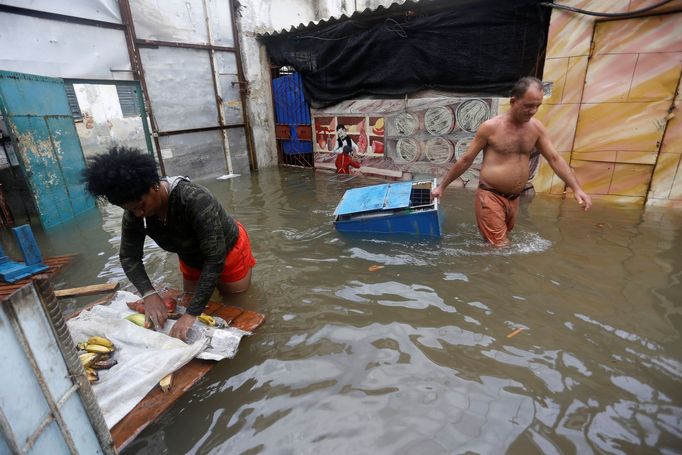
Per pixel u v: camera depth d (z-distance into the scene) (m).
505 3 5.51
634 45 4.91
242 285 3.12
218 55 8.38
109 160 1.93
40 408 1.15
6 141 5.72
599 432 1.83
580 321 2.68
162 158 7.79
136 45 6.99
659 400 2.01
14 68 5.54
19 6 5.49
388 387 2.13
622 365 2.26
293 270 3.61
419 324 2.70
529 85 3.34
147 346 2.25
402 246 4.04
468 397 2.05
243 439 1.85
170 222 2.41
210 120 8.52
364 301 3.02
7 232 5.42
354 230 4.48
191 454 1.79
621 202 5.47
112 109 6.72
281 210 5.70
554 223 4.61
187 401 2.08
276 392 2.13
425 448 1.77
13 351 1.07
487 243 3.97
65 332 1.27
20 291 1.10
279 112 9.38
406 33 6.46
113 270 3.91
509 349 2.42
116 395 1.96
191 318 2.42
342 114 7.97
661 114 4.97
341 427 1.90
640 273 3.31
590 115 5.38
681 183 5.07
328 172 8.52
